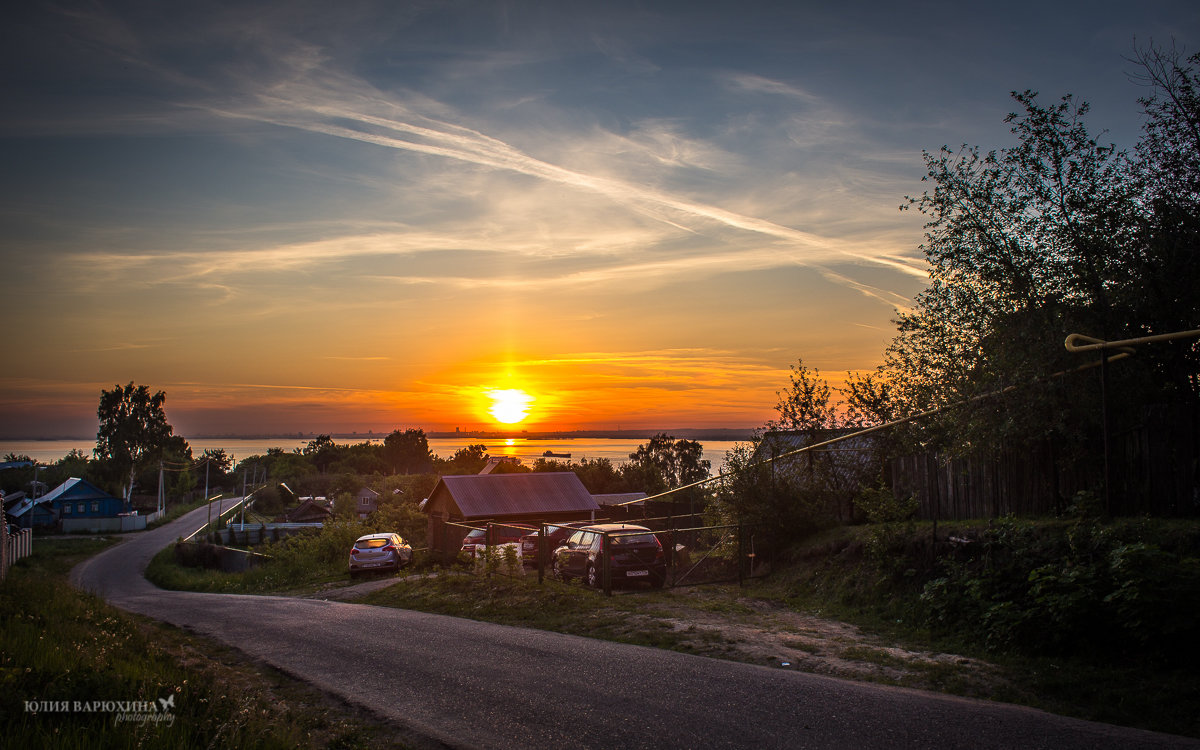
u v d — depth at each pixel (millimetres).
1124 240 10930
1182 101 10891
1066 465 10734
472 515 33906
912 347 13344
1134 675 7051
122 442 94375
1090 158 11266
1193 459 9070
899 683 7422
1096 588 8000
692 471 95812
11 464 146000
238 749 5465
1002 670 7660
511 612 12586
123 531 74750
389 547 23812
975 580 9555
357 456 165375
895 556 11992
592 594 13867
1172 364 10711
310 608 15234
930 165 12289
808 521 16062
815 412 18234
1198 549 8102
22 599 12766
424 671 8625
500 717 6758
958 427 12188
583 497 36688
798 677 7621
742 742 5789
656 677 7824
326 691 7973
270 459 156750
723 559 16922
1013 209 11664
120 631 10875
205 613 15148
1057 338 10703
